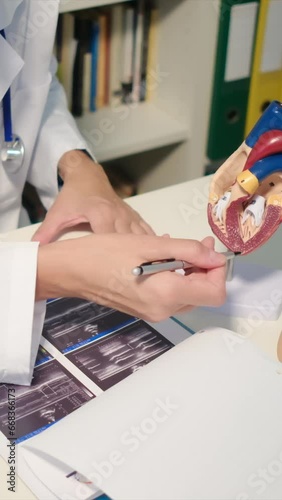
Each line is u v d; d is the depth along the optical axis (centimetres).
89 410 67
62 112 122
